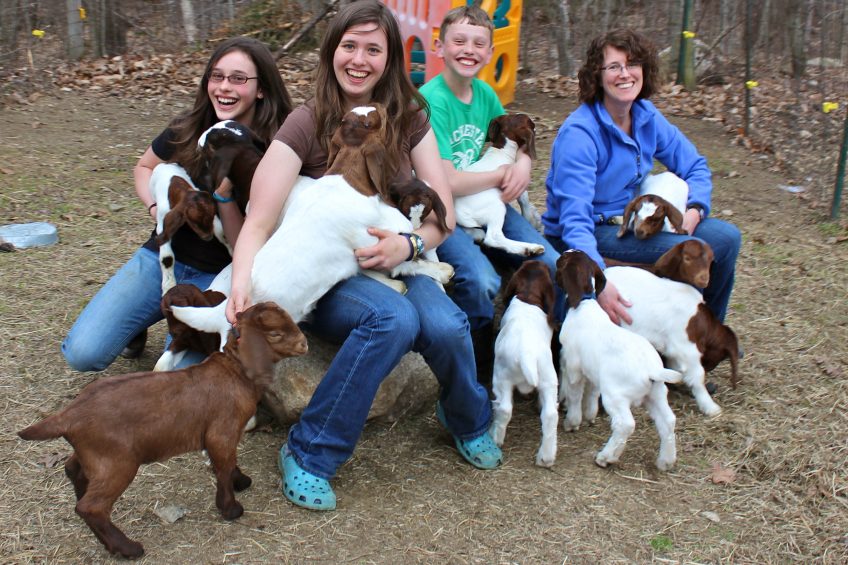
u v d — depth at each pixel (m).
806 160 7.12
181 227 3.72
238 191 3.48
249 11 11.83
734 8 10.14
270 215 3.28
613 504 3.21
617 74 4.02
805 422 3.72
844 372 4.12
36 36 9.98
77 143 7.78
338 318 3.20
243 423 2.92
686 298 3.78
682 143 4.45
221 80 3.70
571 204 4.02
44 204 6.23
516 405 3.94
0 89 9.27
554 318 3.75
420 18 8.14
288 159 3.33
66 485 3.23
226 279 3.55
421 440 3.62
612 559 2.93
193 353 3.50
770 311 4.81
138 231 5.82
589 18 10.64
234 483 3.19
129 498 3.15
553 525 3.09
